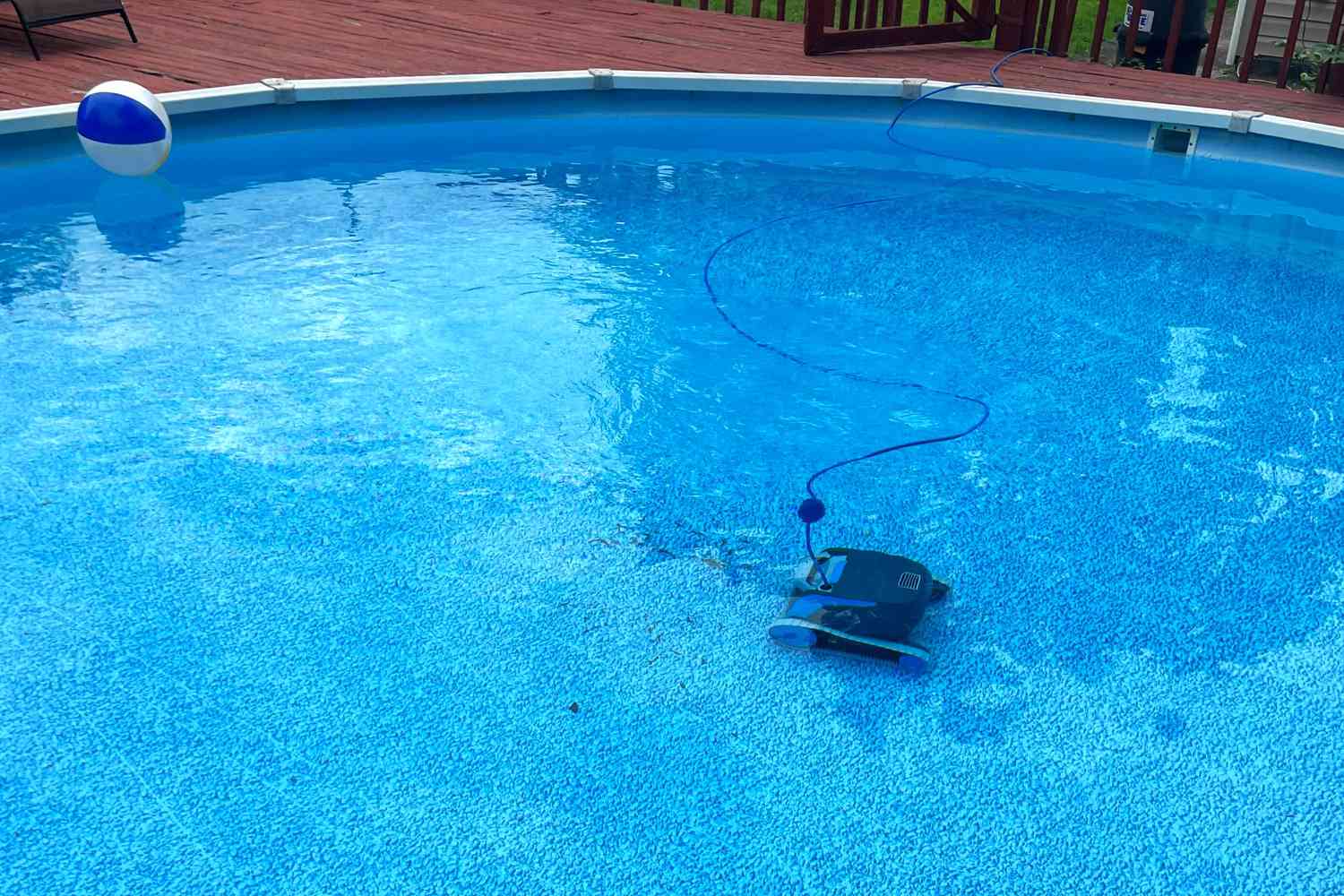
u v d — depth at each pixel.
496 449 4.05
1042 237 6.19
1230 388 4.57
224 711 2.84
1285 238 6.20
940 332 5.04
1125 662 3.07
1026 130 7.93
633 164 7.26
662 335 4.94
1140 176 7.25
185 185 6.54
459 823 2.54
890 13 9.45
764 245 5.99
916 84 7.94
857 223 6.34
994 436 4.20
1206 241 6.15
